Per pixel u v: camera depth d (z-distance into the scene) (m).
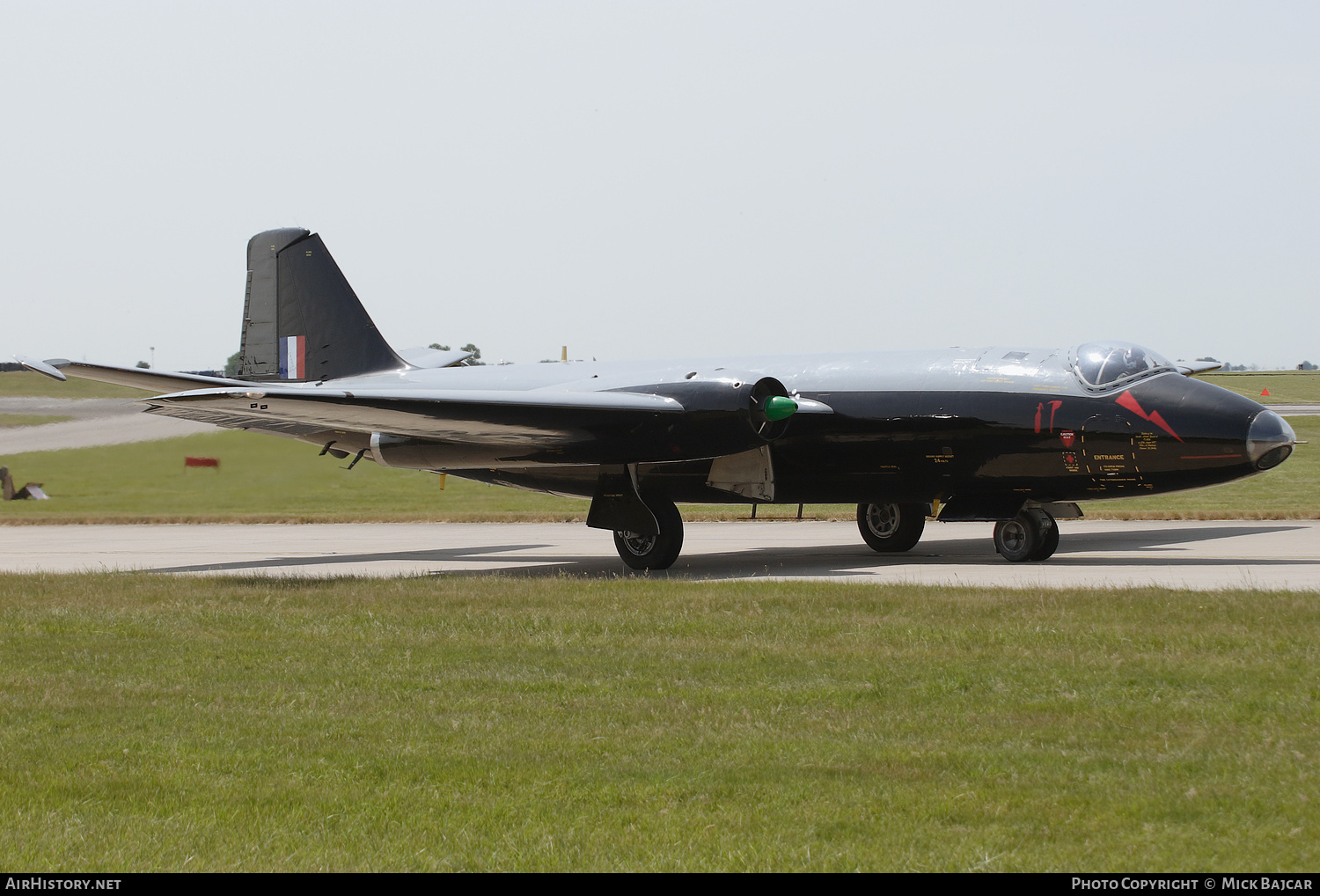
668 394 38.91
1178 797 13.62
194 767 15.55
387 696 19.58
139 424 97.56
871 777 14.63
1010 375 39.62
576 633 25.30
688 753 15.86
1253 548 44.69
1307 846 12.15
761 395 38.91
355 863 12.22
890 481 41.56
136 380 39.62
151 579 35.78
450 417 37.31
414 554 49.06
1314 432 112.88
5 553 50.44
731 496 43.47
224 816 13.64
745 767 15.12
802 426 42.03
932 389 40.38
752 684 20.00
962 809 13.38
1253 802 13.38
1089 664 20.78
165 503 76.81
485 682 20.53
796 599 28.95
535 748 16.22
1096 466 38.19
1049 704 18.11
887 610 27.12
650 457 39.12
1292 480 83.06
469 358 56.09
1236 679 19.28
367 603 29.98
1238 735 16.09
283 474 73.62
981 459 39.75
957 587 30.69
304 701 19.19
